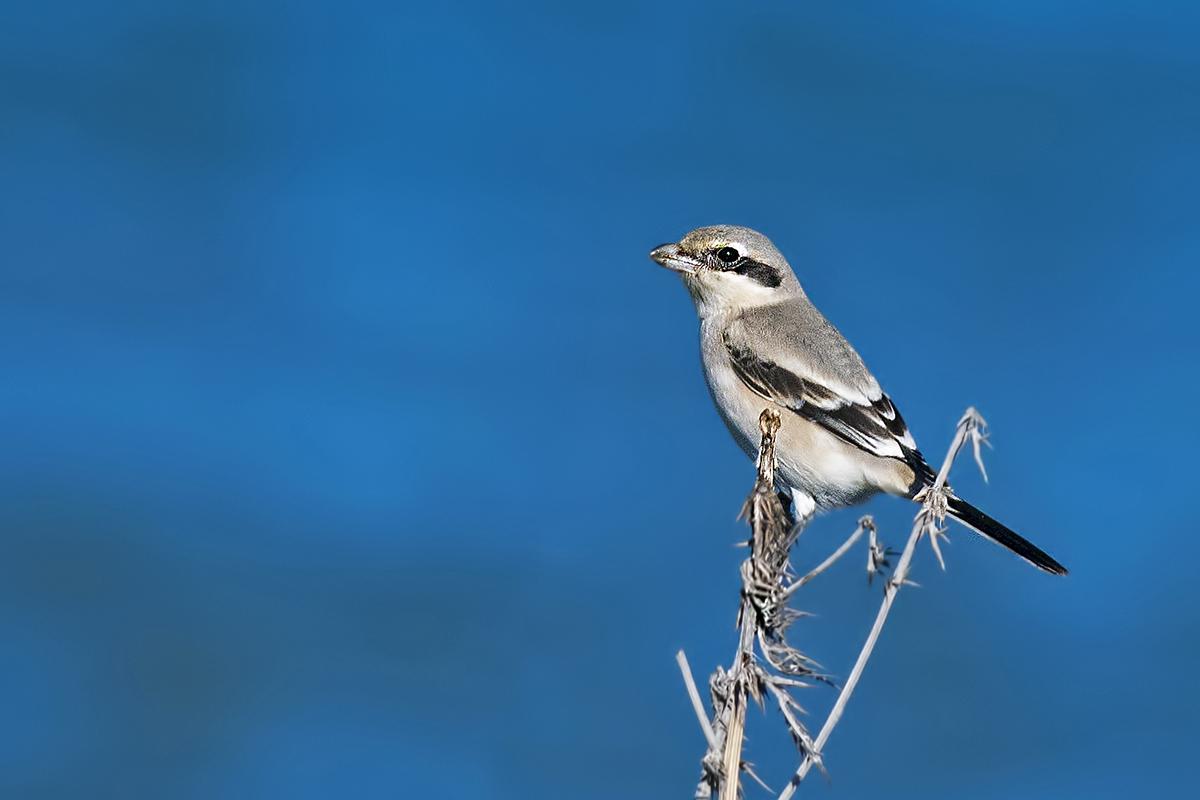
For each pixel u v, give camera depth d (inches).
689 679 235.9
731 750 221.6
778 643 239.1
